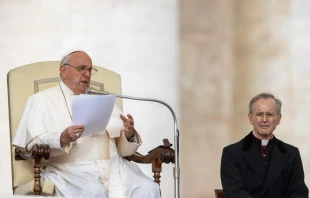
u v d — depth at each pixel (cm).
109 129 2027
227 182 1922
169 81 2730
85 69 2050
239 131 2742
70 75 2045
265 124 1934
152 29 2738
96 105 1856
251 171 1931
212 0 2778
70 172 1944
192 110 2738
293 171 1938
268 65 2750
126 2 2730
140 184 1956
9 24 2653
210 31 2770
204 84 2750
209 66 2758
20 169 1970
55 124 2009
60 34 2675
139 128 2691
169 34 2747
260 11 2766
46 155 1839
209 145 2731
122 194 1956
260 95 1970
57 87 2072
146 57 2723
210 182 2711
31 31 2661
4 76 2619
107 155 2023
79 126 1859
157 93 2719
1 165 2570
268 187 1914
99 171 1977
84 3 2702
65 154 1973
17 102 2053
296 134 2709
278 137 2714
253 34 2766
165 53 2739
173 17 2752
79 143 1988
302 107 2722
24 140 1977
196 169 2714
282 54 2750
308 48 2742
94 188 1894
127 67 2709
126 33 2722
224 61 2766
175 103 2730
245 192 1900
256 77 2750
